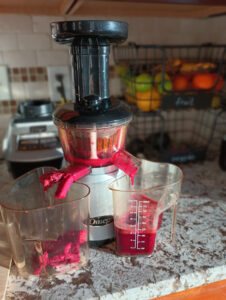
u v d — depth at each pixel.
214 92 0.88
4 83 0.97
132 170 0.50
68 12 0.87
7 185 0.52
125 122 0.50
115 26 0.46
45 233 0.49
